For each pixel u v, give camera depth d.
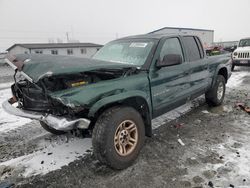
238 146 3.64
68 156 3.48
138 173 3.00
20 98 3.46
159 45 3.73
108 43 4.70
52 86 2.86
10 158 3.48
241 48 12.88
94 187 2.75
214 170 3.00
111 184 2.80
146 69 3.42
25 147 3.82
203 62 4.82
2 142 4.05
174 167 3.11
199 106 5.86
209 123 4.68
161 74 3.61
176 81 3.96
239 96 6.88
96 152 2.88
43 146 3.84
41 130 4.56
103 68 2.83
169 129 4.40
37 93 3.08
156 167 3.12
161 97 3.67
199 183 2.75
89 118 2.91
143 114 3.48
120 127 3.00
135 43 4.02
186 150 3.56
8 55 3.33
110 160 2.90
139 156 3.41
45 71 2.56
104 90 2.84
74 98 2.63
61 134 4.29
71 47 42.59
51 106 2.85
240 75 11.18
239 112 5.34
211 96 5.55
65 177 2.96
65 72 2.53
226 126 4.50
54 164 3.27
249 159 3.24
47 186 2.80
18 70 2.87
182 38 4.40
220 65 5.58
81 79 2.92
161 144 3.78
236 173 2.92
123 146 3.07
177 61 3.53
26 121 5.14
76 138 4.11
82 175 2.99
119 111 2.97
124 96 3.00
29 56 3.13
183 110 5.55
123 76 3.20
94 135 2.85
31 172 3.10
